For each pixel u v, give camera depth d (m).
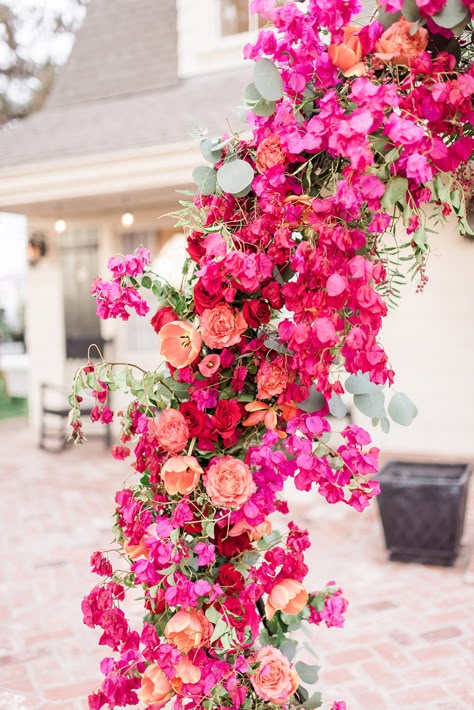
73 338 9.08
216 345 1.64
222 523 1.76
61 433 8.95
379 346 1.49
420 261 1.52
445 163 1.47
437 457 7.48
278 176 1.61
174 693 1.81
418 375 7.52
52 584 4.55
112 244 8.99
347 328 1.47
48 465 8.23
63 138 7.73
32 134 8.16
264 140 1.62
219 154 1.73
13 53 16.98
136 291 1.73
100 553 1.85
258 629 1.71
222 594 1.72
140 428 1.73
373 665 3.38
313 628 3.82
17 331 18.38
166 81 8.05
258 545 1.94
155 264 5.25
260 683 1.71
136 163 6.72
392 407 1.67
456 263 7.25
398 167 1.41
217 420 1.68
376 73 1.51
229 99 6.96
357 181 1.40
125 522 1.78
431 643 3.57
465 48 1.62
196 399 1.72
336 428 7.34
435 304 7.38
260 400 1.75
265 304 1.67
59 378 9.45
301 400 1.65
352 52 1.46
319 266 1.44
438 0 1.34
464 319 7.28
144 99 7.84
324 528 5.56
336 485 1.61
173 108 7.26
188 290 1.78
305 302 1.48
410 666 3.36
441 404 7.45
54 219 9.23
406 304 7.50
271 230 1.62
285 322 1.59
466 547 5.07
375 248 1.58
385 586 4.34
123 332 8.94
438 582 4.38
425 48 1.49
